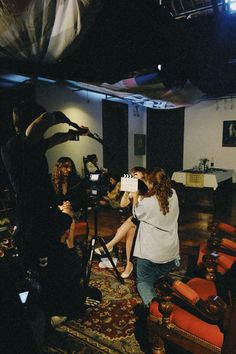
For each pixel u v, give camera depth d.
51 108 5.82
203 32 4.88
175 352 1.89
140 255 2.41
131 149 8.54
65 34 3.06
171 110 8.89
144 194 2.70
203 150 8.50
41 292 1.69
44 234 1.61
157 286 1.62
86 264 2.55
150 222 2.34
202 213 5.69
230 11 4.69
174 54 4.42
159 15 3.68
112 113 7.79
